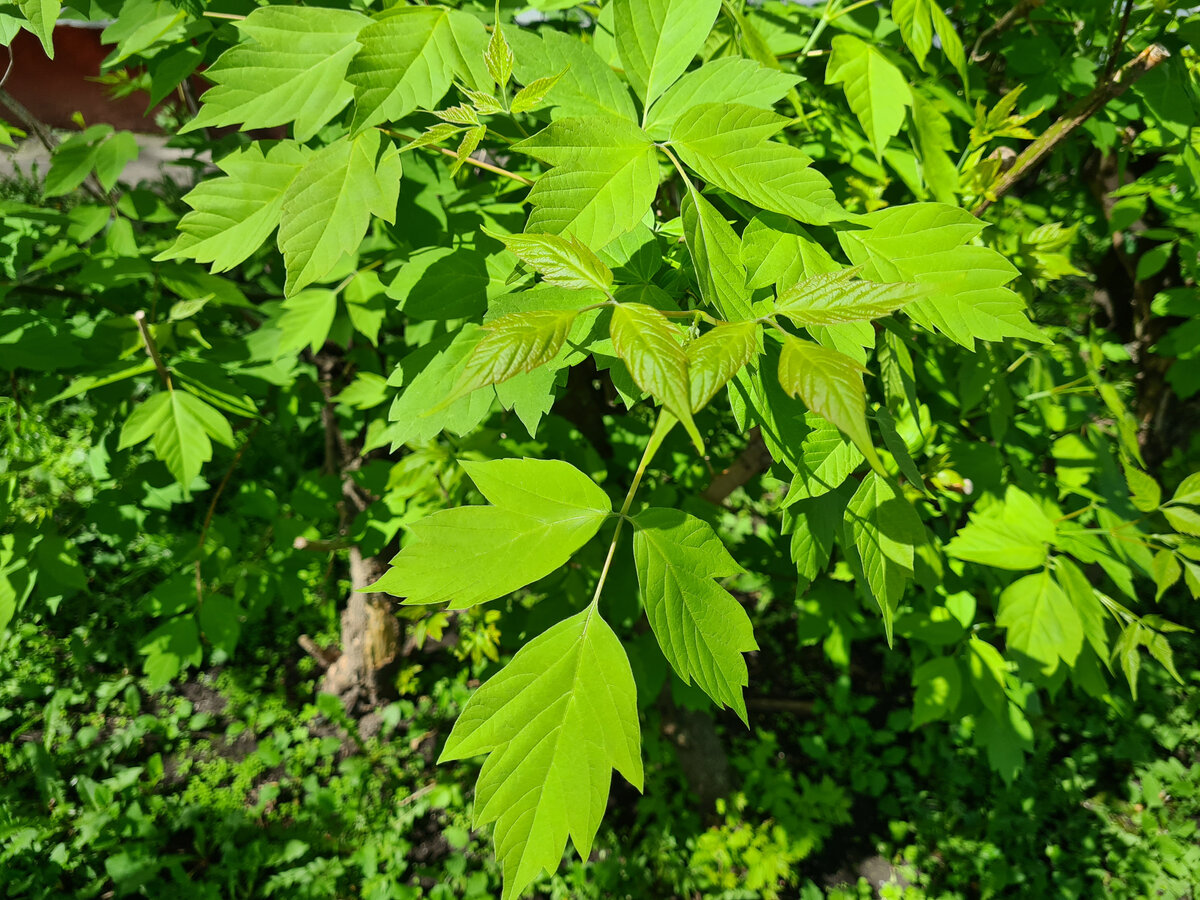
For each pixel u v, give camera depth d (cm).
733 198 32
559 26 61
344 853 123
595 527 26
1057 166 67
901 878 128
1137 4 50
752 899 118
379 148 32
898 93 41
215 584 92
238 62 31
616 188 27
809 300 25
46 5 32
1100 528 62
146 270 67
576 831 24
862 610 104
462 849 125
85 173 71
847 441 31
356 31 33
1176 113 46
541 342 24
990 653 73
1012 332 30
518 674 25
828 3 45
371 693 138
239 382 77
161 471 81
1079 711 142
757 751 134
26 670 140
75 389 60
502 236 26
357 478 85
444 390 36
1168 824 130
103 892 117
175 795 128
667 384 22
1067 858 127
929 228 30
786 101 56
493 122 41
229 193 34
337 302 75
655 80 30
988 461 66
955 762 138
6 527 77
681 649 26
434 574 25
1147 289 101
